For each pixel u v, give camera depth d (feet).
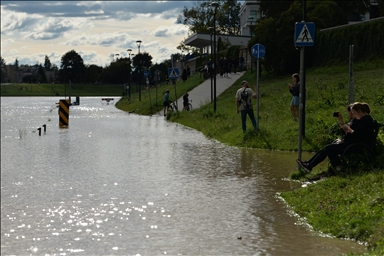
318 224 29.78
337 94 89.76
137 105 189.98
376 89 86.07
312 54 150.92
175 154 61.98
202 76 203.41
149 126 109.19
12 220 32.50
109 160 57.93
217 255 25.40
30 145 74.49
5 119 150.41
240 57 205.98
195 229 29.96
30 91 643.45
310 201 33.96
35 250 26.66
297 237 28.12
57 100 391.86
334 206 31.55
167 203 36.40
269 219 31.78
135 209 34.86
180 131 95.25
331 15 167.02
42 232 29.84
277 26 157.69
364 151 39.27
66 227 30.83
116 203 36.70
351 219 28.86
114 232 29.63
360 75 107.76
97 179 46.03
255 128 69.82
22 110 216.95
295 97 75.51
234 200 36.88
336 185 35.55
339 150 39.78
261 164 52.34
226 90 163.53
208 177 46.01
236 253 25.64
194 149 66.44
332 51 143.74
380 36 131.03
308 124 69.31
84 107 235.61
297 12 157.69
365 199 30.96
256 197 37.68
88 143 76.33
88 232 29.78
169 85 239.09
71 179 46.19
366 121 39.50
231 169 49.85
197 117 111.34
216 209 34.42
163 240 27.96
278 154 59.21
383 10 163.53
